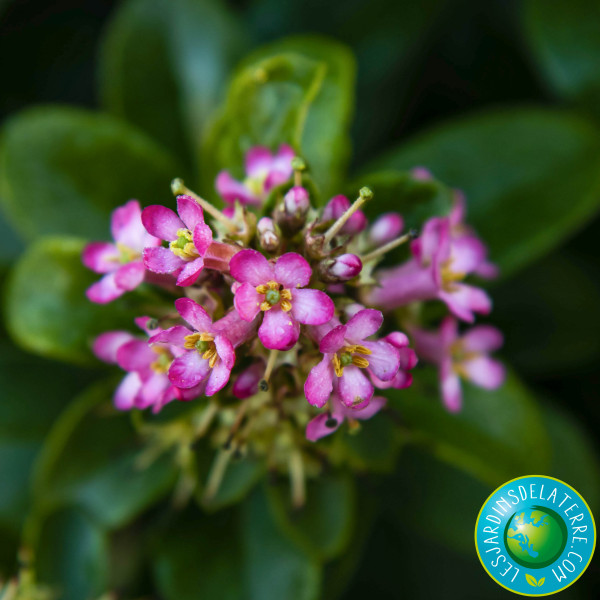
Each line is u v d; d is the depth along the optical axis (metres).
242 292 0.20
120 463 0.26
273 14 0.31
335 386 0.21
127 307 0.24
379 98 0.30
